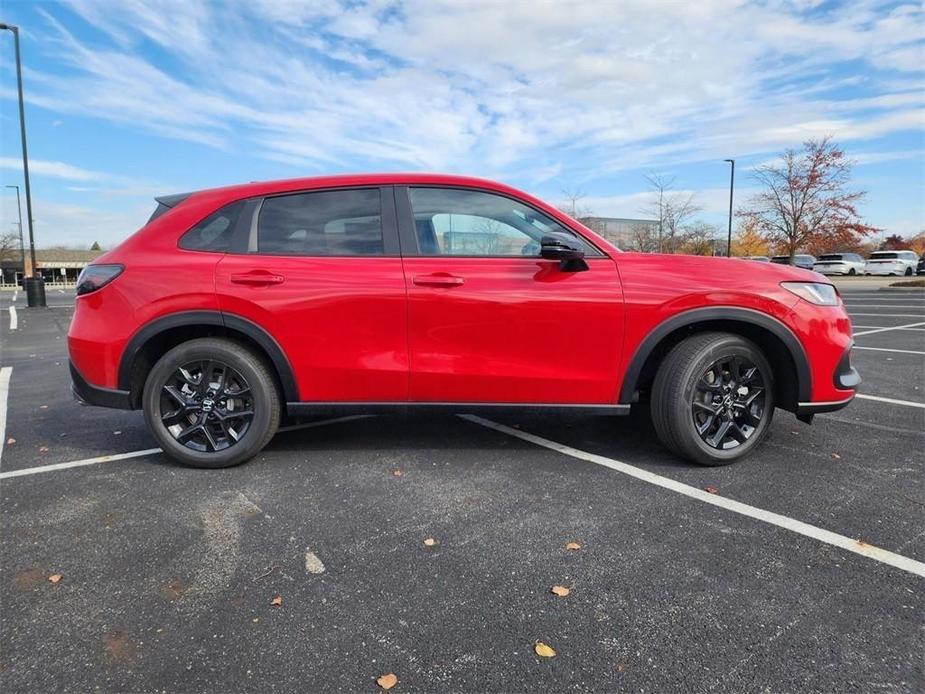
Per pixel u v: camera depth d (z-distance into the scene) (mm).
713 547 2443
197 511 2836
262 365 3352
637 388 3641
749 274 3291
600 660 1788
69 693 1666
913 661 1767
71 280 70688
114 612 2039
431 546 2482
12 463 3566
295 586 2191
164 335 3430
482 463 3461
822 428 4086
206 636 1912
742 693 1650
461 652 1829
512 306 3207
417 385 3297
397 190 3402
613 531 2590
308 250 3332
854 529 2586
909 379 5898
